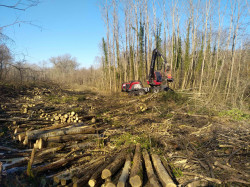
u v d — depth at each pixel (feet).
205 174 13.29
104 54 94.38
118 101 47.65
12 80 52.21
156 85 52.65
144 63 84.94
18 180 11.73
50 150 16.43
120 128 24.75
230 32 53.78
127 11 82.48
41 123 24.70
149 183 11.81
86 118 27.14
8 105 32.96
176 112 32.65
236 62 56.54
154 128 24.43
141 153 16.11
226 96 44.80
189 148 17.97
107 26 81.20
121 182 10.53
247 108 36.76
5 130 22.57
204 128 23.85
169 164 14.82
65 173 12.80
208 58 69.26
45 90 56.70
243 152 16.52
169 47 82.94
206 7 60.54
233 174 12.96
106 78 94.58
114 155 16.06
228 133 21.54
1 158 14.90
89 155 16.87
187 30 73.20
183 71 79.25
